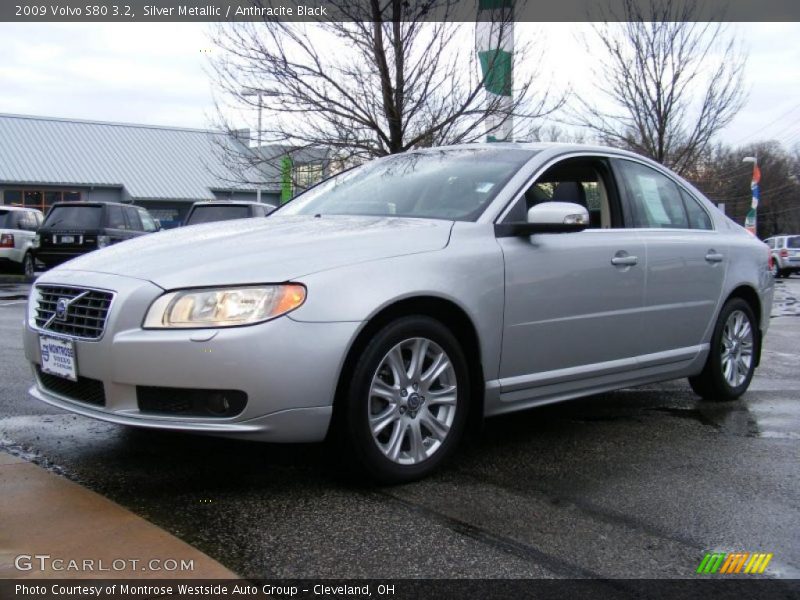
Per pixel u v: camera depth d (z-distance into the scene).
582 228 3.95
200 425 3.09
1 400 4.89
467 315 3.66
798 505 3.40
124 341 3.14
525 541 2.93
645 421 4.89
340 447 3.32
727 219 5.68
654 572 2.71
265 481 3.47
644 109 15.73
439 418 3.64
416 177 4.54
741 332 5.56
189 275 3.20
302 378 3.12
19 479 3.34
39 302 3.68
